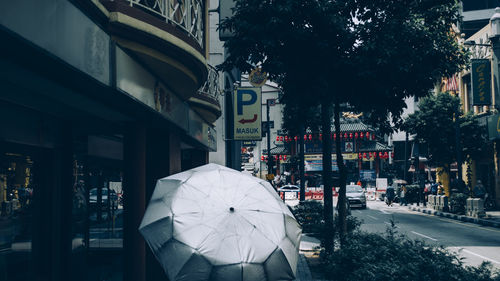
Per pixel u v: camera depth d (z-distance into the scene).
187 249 3.63
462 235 15.75
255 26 8.45
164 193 4.16
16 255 5.21
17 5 3.01
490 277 5.36
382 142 56.69
